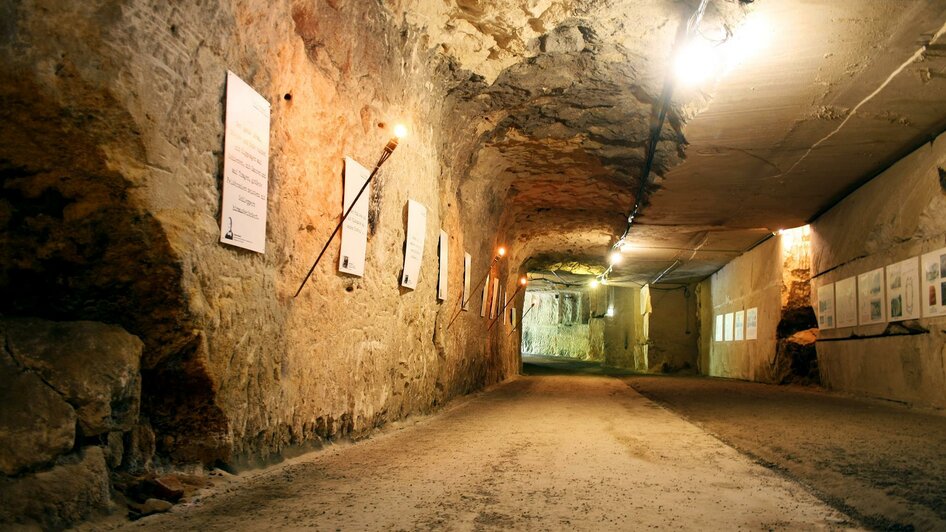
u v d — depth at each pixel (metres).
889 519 3.07
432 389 8.62
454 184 9.88
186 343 3.38
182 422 3.64
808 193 11.85
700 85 7.55
